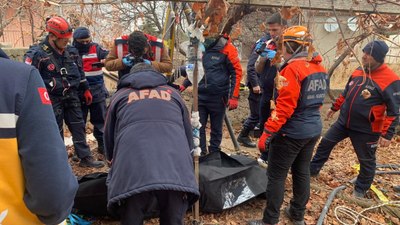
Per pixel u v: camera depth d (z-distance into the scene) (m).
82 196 3.22
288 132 2.98
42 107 1.33
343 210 3.75
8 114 1.25
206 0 2.33
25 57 3.81
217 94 4.44
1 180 1.28
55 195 1.33
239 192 3.60
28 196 1.35
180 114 2.50
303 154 3.21
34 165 1.29
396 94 3.70
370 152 4.00
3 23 5.90
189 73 3.13
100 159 4.86
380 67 3.78
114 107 2.50
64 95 4.07
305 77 2.87
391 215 3.84
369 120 3.88
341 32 2.42
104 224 3.29
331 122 7.32
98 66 4.63
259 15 7.40
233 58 4.36
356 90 3.94
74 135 4.40
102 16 4.62
